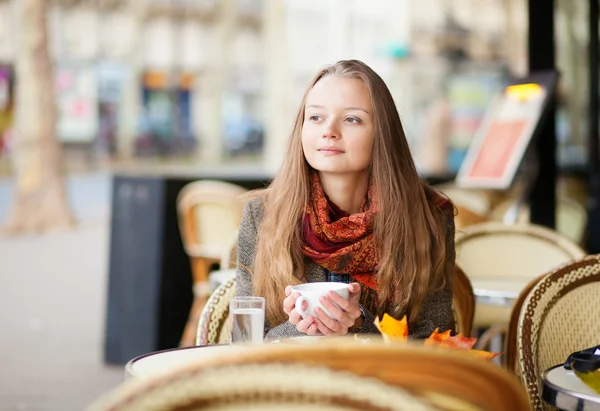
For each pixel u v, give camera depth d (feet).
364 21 75.36
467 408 2.88
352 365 2.77
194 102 94.68
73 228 43.96
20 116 44.60
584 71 17.81
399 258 6.02
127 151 90.27
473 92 77.82
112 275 16.38
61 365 15.96
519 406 3.14
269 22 67.67
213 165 96.43
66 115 85.87
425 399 2.75
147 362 4.97
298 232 6.07
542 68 15.48
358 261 5.99
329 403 2.72
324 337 5.09
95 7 86.28
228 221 15.16
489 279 10.36
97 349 17.51
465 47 78.48
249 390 2.74
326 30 77.61
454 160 67.05
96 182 76.79
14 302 23.09
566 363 4.97
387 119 6.10
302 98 6.29
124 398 2.72
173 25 91.86
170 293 16.25
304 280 6.05
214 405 2.76
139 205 16.29
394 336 4.72
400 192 6.07
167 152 93.20
